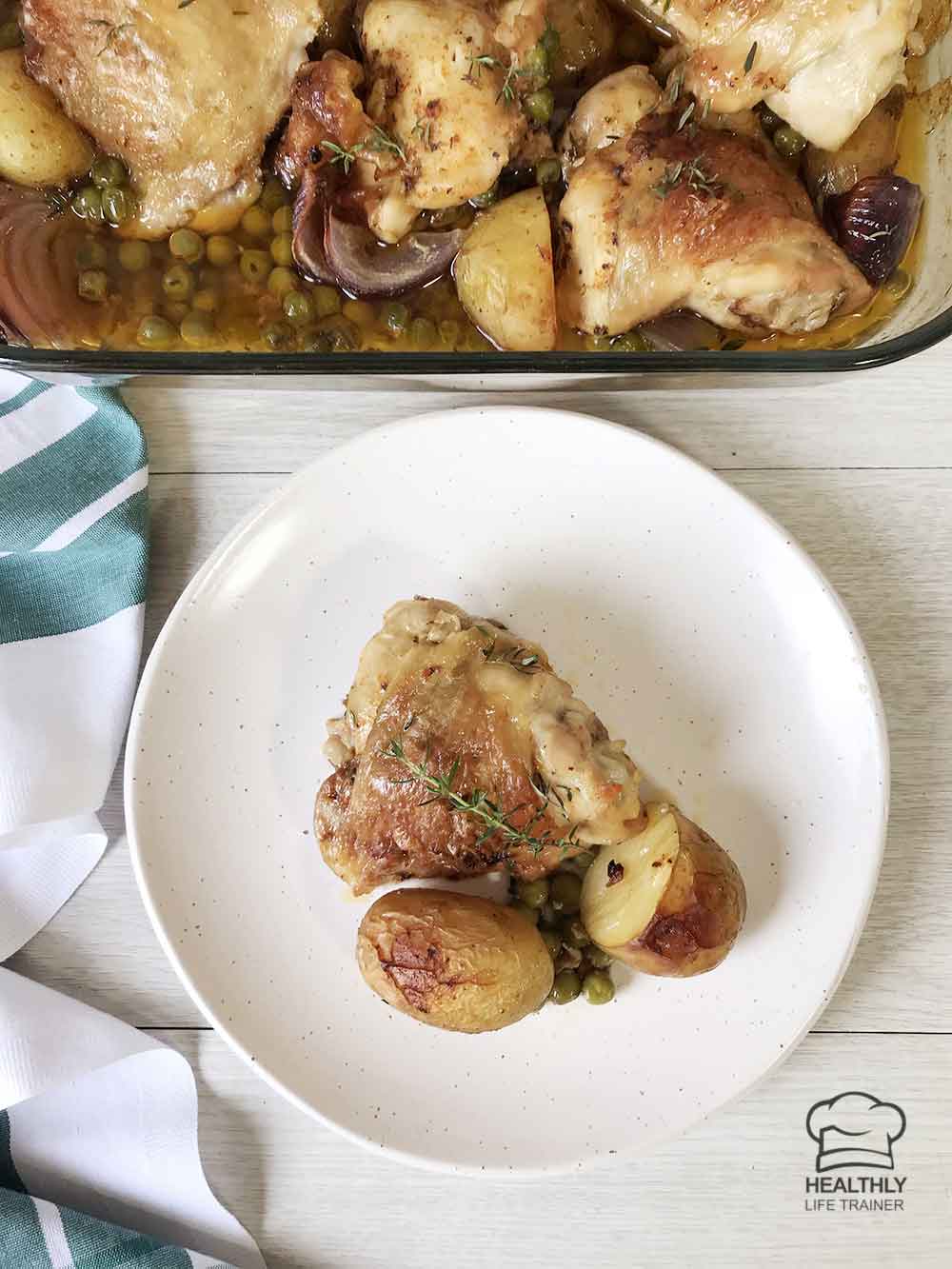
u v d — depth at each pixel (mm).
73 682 533
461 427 522
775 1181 536
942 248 486
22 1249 520
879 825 510
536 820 464
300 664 528
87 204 484
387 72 473
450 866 474
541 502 530
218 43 464
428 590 533
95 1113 536
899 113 490
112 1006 537
